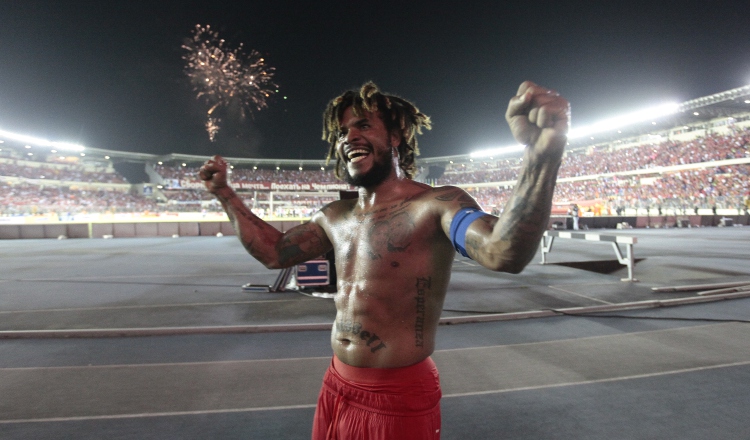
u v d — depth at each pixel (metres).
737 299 6.36
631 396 3.14
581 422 2.77
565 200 44.34
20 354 4.19
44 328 5.04
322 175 58.78
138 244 18.45
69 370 3.76
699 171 34.97
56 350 4.32
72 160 48.88
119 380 3.54
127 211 41.88
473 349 4.25
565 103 0.76
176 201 46.41
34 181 43.09
